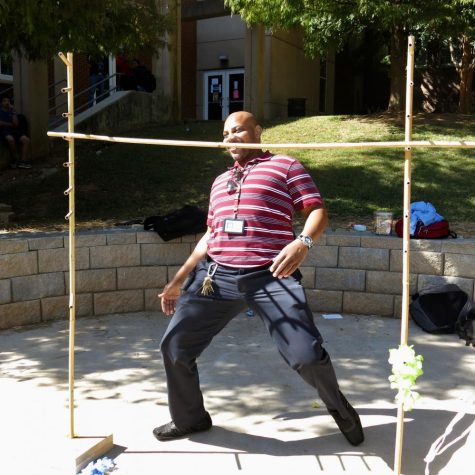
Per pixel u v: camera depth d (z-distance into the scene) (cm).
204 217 598
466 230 630
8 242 534
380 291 576
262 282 287
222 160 964
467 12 1080
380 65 2050
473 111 1794
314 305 595
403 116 1226
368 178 826
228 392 395
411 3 1045
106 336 520
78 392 395
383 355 467
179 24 1412
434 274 557
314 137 1108
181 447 318
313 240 277
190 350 302
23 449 307
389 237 571
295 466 297
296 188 290
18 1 613
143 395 391
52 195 852
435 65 1950
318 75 2009
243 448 316
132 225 658
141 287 596
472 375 423
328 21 1197
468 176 814
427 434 330
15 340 508
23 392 394
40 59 872
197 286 300
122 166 967
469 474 271
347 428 311
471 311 512
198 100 1972
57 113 1455
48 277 559
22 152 1040
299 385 407
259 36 1417
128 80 1378
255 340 507
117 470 294
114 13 797
